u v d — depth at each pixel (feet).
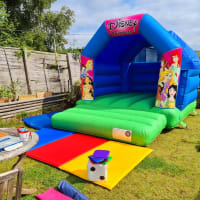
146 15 16.89
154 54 29.86
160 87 17.30
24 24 61.67
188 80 18.74
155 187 9.48
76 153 13.24
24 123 21.16
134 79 27.20
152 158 12.52
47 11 76.95
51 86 29.94
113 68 25.66
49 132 17.78
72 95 29.32
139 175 10.56
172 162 11.96
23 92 25.64
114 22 18.21
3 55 23.13
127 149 13.74
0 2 45.14
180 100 18.78
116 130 15.02
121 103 20.08
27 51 25.82
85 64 20.85
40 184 9.90
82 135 16.98
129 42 24.27
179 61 16.43
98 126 15.98
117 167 11.18
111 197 8.80
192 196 8.79
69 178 10.37
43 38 69.10
